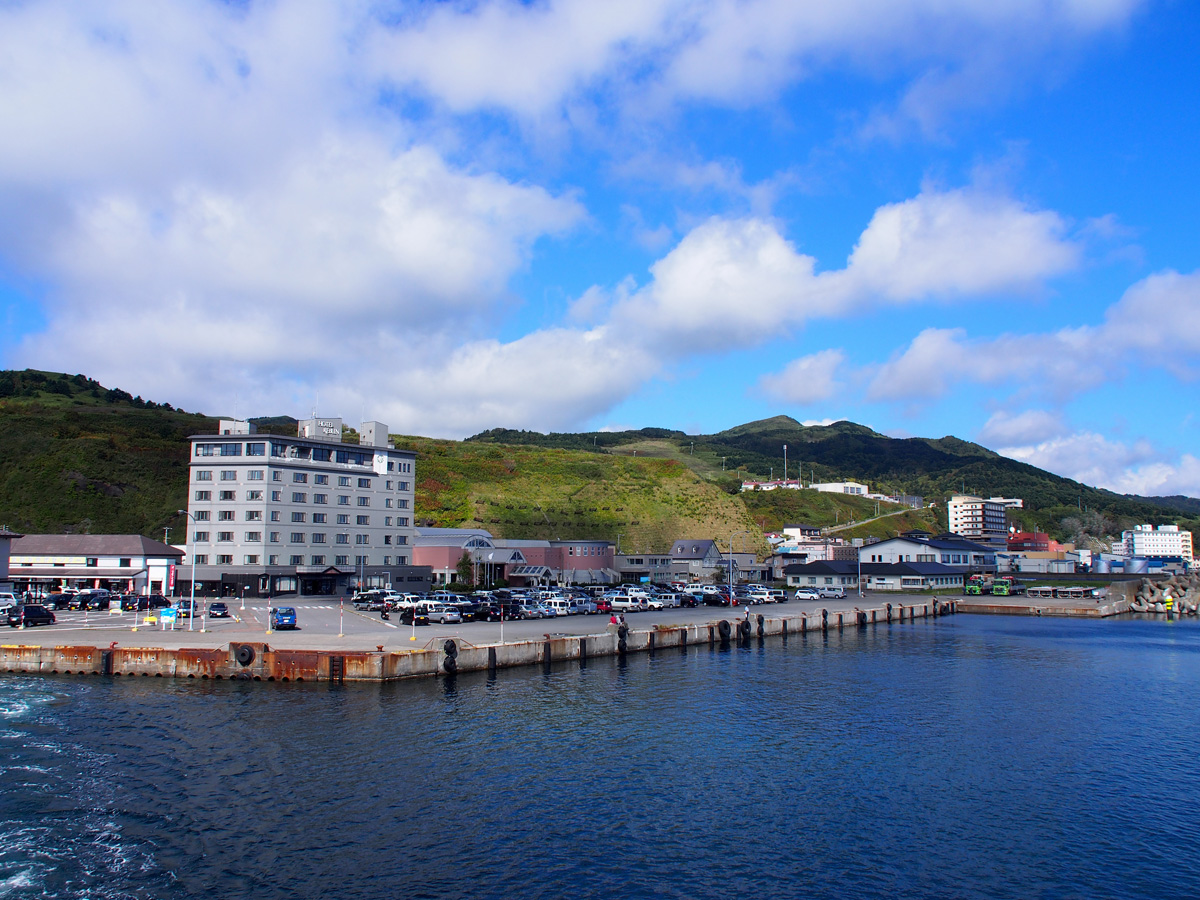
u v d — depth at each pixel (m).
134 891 27.72
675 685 64.38
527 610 101.31
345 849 31.20
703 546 190.75
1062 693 63.38
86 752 42.41
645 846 32.19
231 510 128.00
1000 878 30.06
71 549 123.69
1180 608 147.50
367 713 51.28
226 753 42.44
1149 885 29.58
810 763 43.41
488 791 37.81
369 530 140.88
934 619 132.75
